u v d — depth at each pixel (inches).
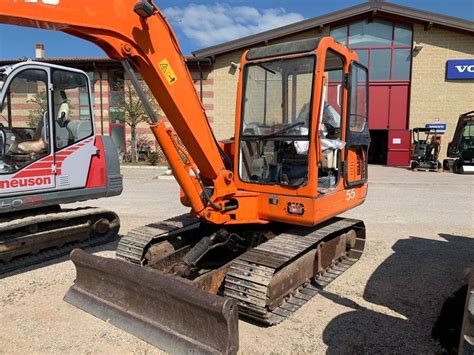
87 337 135.0
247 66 170.4
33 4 114.1
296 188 156.7
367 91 204.5
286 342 134.2
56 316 149.9
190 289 122.9
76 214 227.6
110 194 240.8
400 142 722.2
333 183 180.2
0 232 199.2
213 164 158.7
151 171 632.4
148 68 140.1
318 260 179.6
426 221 302.7
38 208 221.1
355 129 190.5
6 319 149.2
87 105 229.6
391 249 235.3
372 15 705.0
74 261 155.9
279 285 146.2
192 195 154.6
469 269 150.9
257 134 169.6
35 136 213.5
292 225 186.5
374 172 627.8
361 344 133.3
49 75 207.0
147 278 132.4
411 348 131.0
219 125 751.7
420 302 165.2
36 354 126.5
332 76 190.5
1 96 191.8
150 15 132.7
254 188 167.6
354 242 221.8
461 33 689.6
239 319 150.4
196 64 741.3
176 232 187.0
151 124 144.5
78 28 123.3
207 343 120.0
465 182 516.4
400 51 718.5
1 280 189.3
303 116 159.8
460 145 616.1
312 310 157.6
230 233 173.2
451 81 700.7
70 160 218.1
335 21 704.4
